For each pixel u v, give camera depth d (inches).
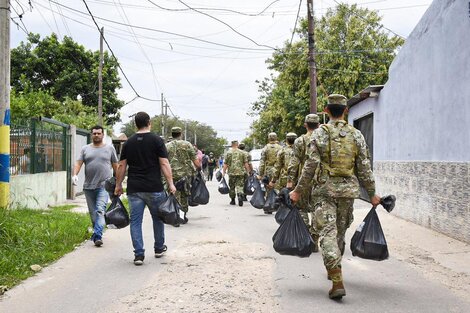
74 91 1338.6
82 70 1379.2
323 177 199.2
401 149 448.1
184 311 176.9
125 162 266.4
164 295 197.0
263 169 474.3
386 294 199.8
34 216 386.6
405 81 435.5
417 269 243.8
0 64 352.2
